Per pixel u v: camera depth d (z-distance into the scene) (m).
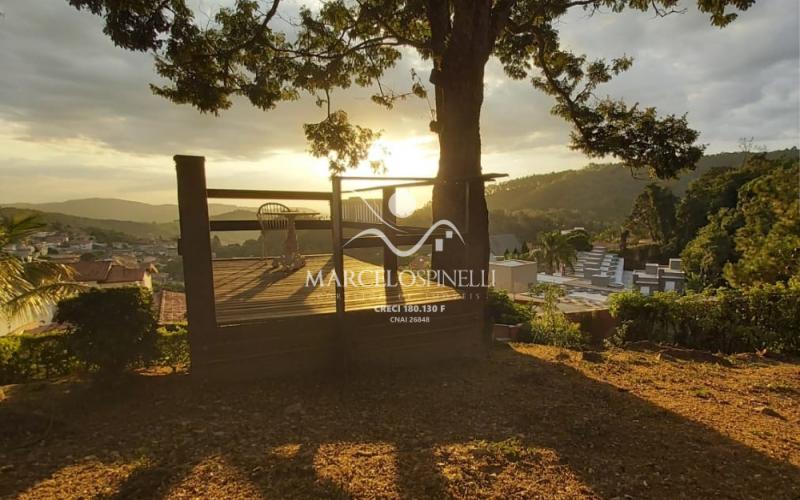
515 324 7.79
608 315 8.41
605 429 2.97
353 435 2.82
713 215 38.78
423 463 2.45
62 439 2.71
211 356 3.59
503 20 6.48
